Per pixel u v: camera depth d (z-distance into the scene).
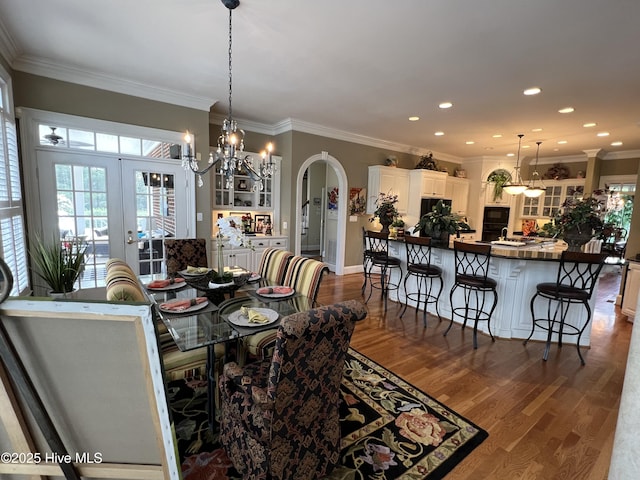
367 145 6.25
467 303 3.48
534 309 3.37
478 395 2.32
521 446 1.83
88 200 3.60
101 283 3.74
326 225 6.93
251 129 5.43
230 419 1.60
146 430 0.86
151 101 3.85
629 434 0.78
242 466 1.49
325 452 1.53
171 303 2.10
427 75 3.25
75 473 0.85
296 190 5.45
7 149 2.71
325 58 2.95
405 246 4.45
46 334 0.73
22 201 3.12
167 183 4.09
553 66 2.95
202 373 2.03
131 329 0.76
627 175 6.62
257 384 1.61
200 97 4.07
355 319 1.34
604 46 2.56
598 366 2.79
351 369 2.66
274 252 3.20
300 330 1.17
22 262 3.02
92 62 3.16
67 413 0.81
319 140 5.59
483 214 7.88
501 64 2.95
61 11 2.31
